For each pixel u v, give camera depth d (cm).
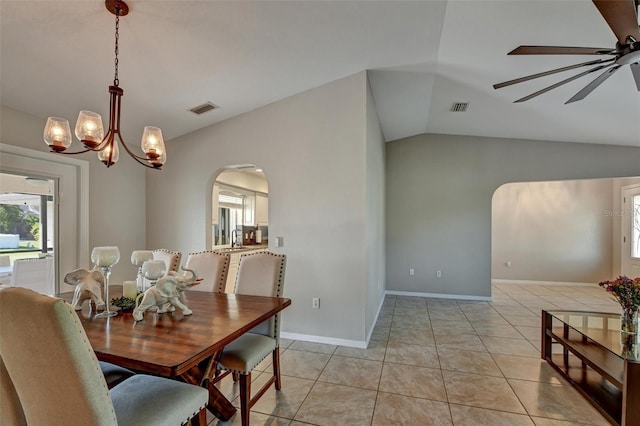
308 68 296
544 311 283
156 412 128
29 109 281
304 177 335
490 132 500
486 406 211
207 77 285
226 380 246
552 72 216
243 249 515
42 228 299
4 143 270
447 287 538
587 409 207
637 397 179
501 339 336
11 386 121
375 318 399
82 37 213
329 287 322
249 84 308
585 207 627
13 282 276
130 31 214
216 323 167
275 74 298
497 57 274
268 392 227
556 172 494
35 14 189
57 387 104
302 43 256
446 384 239
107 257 182
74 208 324
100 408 104
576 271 630
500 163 521
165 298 178
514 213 659
